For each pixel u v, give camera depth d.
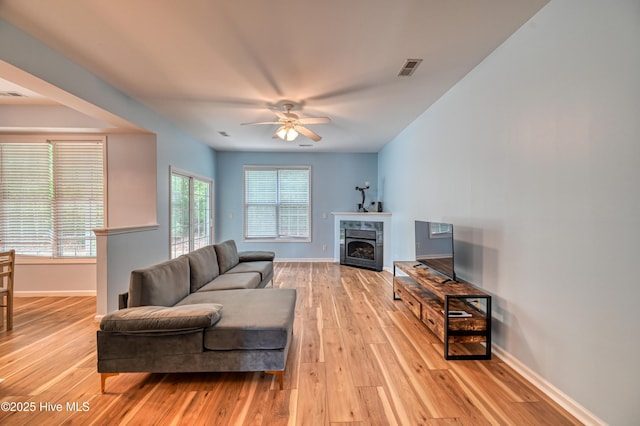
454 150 3.17
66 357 2.46
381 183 6.70
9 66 2.09
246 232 6.97
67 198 4.11
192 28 2.12
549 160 1.90
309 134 4.05
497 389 2.01
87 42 2.30
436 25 2.10
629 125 1.43
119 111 3.25
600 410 1.58
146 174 4.07
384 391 2.00
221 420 1.72
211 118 4.27
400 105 3.75
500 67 2.38
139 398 1.92
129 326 1.96
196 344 2.02
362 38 2.25
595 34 1.59
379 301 3.97
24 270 4.10
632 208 1.42
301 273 5.72
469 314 2.52
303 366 2.31
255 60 2.57
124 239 3.46
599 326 1.58
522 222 2.15
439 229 3.06
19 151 4.05
